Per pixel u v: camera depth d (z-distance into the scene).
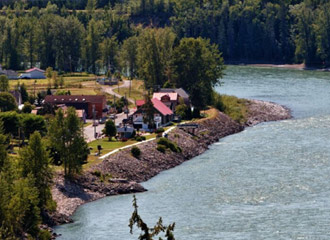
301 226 129.75
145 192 159.12
